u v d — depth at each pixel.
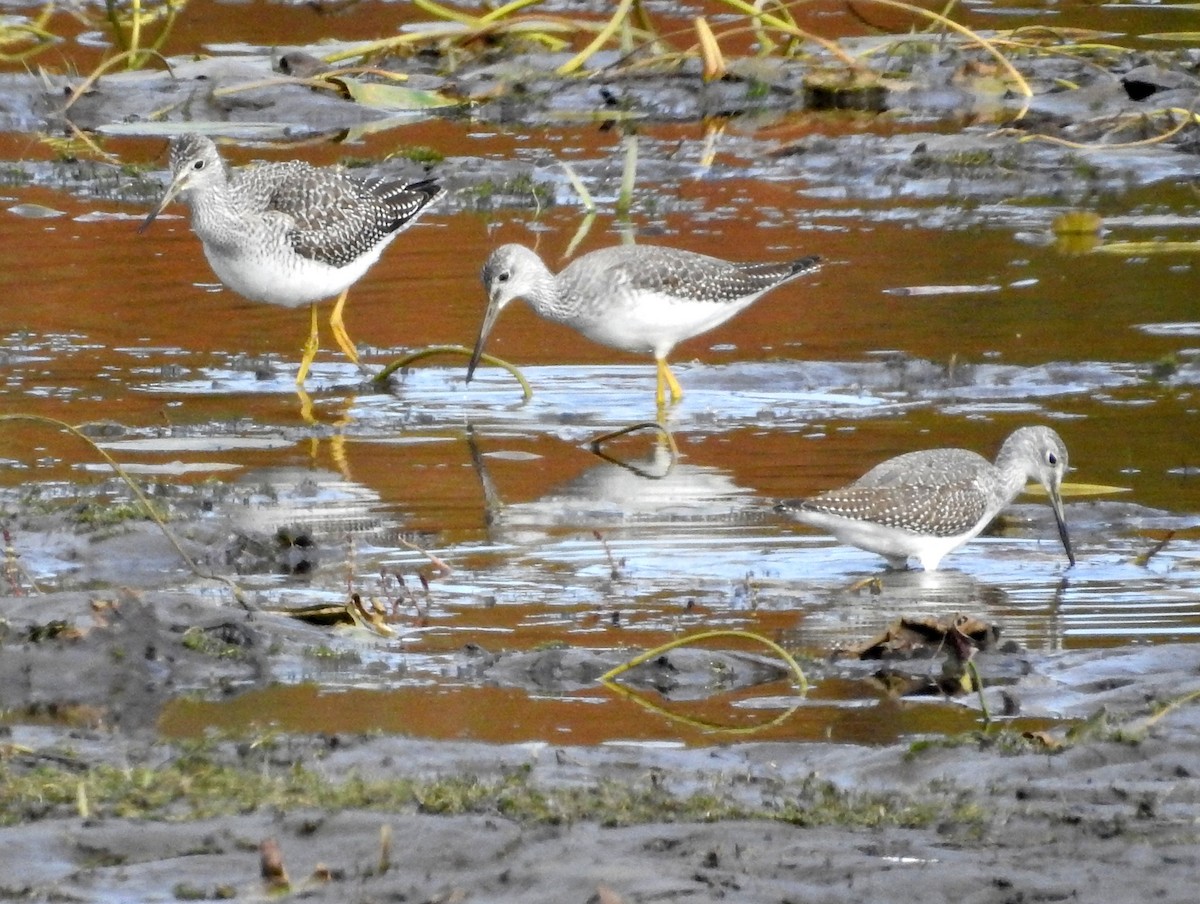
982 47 28.12
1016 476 12.52
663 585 11.81
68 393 15.89
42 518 12.53
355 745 9.05
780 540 12.76
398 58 28.67
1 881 7.46
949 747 9.02
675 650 10.52
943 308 18.22
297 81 26.52
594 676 10.34
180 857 7.68
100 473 13.82
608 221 21.34
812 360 16.89
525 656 10.46
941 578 12.06
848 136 25.27
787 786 8.59
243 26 30.72
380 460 14.40
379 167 23.25
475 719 9.63
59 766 8.75
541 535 12.76
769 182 23.28
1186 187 22.94
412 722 9.57
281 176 17.56
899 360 16.70
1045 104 26.53
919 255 20.05
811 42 28.67
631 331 16.17
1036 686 10.02
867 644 10.57
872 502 11.98
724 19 30.02
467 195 22.48
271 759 8.86
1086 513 13.23
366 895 7.32
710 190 22.88
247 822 8.01
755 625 11.09
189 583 11.73
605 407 16.00
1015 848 7.79
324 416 15.59
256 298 17.19
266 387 16.39
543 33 29.03
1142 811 8.18
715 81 27.27
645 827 7.98
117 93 26.53
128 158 24.14
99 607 10.69
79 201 22.22
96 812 8.12
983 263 19.75
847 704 9.90
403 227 17.94
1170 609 11.34
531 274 16.25
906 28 30.33
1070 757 8.85
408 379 16.81
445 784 8.51
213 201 16.94
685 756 9.05
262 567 12.07
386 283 19.53
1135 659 10.34
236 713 9.73
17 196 22.28
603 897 7.12
